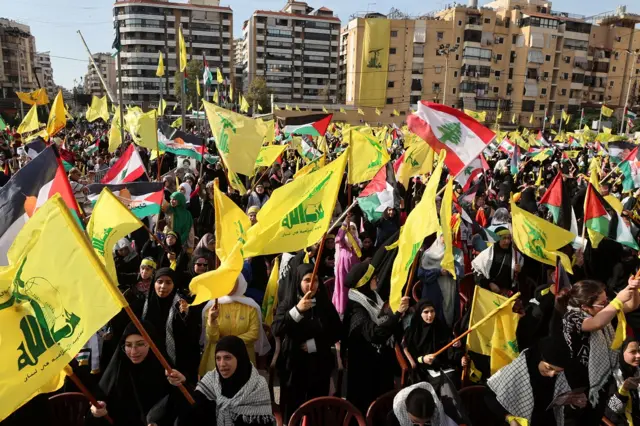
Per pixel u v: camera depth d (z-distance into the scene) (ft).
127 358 10.77
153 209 21.77
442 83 236.43
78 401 11.43
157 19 276.00
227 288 11.87
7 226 11.98
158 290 12.87
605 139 71.56
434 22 230.48
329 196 12.64
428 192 12.18
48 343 7.58
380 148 26.12
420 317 13.79
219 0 302.25
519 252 19.12
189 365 12.87
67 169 32.60
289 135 60.59
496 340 12.67
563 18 241.35
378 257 14.87
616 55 255.70
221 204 15.53
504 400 10.77
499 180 47.39
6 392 7.18
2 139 63.62
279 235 12.55
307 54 306.14
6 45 227.20
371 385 13.69
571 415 10.93
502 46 241.35
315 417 11.69
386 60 229.25
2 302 7.50
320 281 13.66
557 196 22.90
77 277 7.89
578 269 20.47
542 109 247.50
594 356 11.01
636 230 23.90
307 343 13.03
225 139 23.34
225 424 10.41
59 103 32.94
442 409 10.90
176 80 194.08
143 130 31.22
